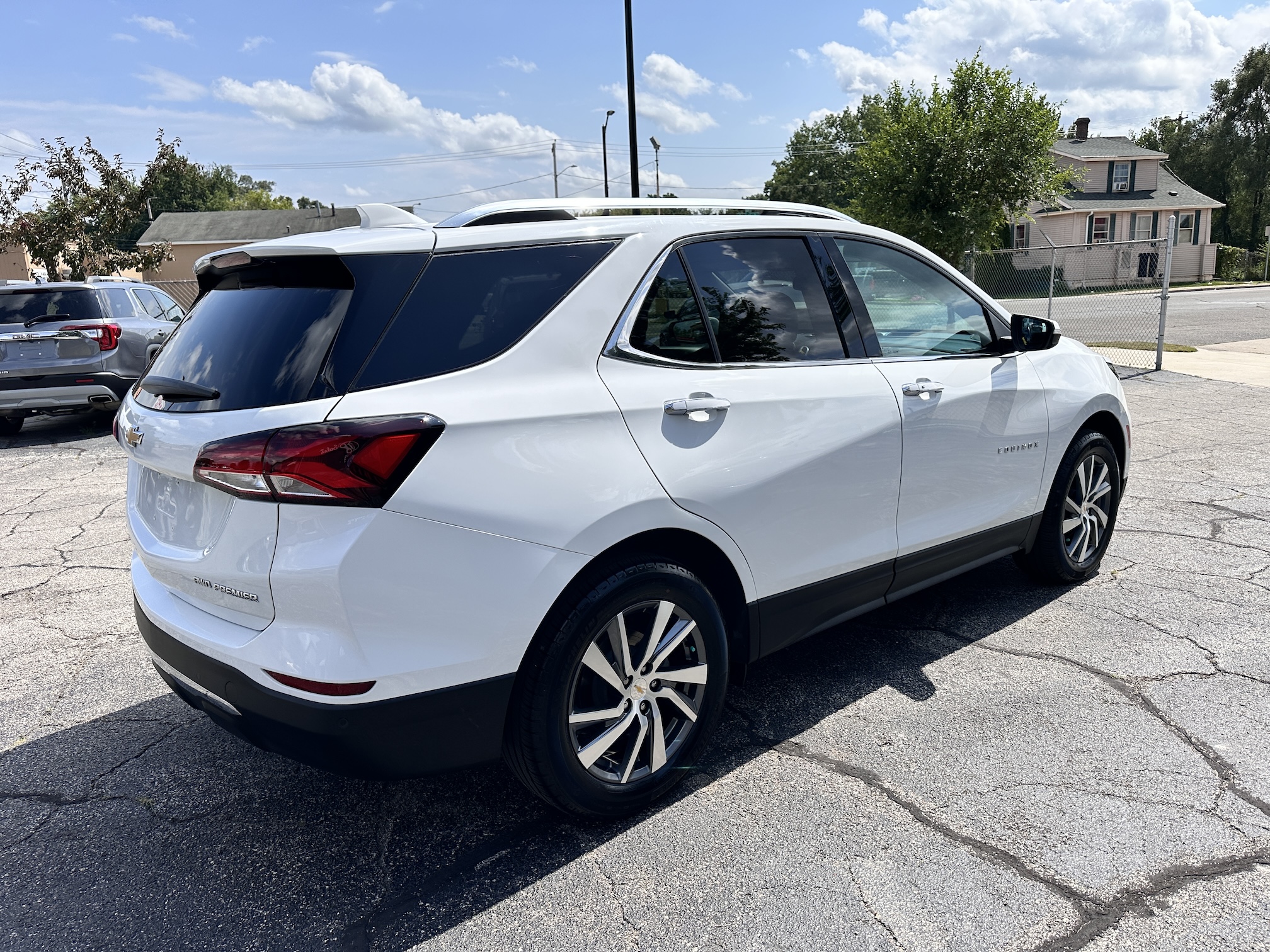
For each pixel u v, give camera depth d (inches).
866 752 113.3
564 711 92.3
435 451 82.0
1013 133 1040.8
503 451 86.0
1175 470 260.1
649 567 96.3
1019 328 144.9
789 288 118.3
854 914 84.1
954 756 111.7
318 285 89.1
